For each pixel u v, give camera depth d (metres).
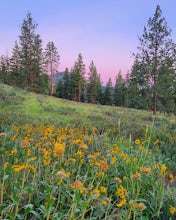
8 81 47.53
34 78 40.50
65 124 12.70
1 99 20.56
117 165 4.41
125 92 50.53
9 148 5.08
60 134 6.13
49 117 17.02
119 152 4.93
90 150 5.52
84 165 4.38
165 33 25.38
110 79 58.59
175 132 9.96
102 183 3.93
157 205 3.52
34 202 3.24
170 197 3.66
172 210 3.02
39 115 17.97
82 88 53.12
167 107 26.33
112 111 22.61
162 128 10.98
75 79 51.59
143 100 25.84
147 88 25.73
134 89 27.17
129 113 22.48
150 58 25.83
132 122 15.14
